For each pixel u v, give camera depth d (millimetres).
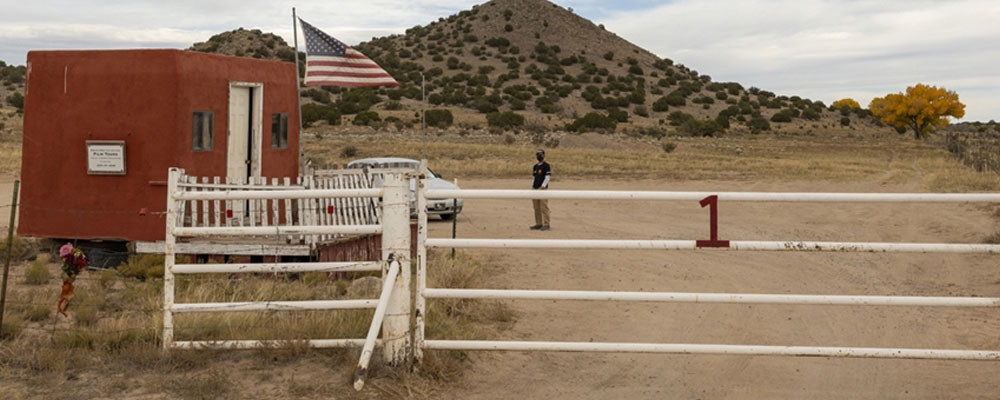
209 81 12352
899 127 114750
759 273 11844
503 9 190375
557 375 6645
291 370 6320
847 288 10773
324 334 6977
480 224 18094
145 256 11242
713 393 6285
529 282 10977
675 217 19984
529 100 130875
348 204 11422
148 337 6969
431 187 18250
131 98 11922
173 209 6348
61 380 6043
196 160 12156
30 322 8031
